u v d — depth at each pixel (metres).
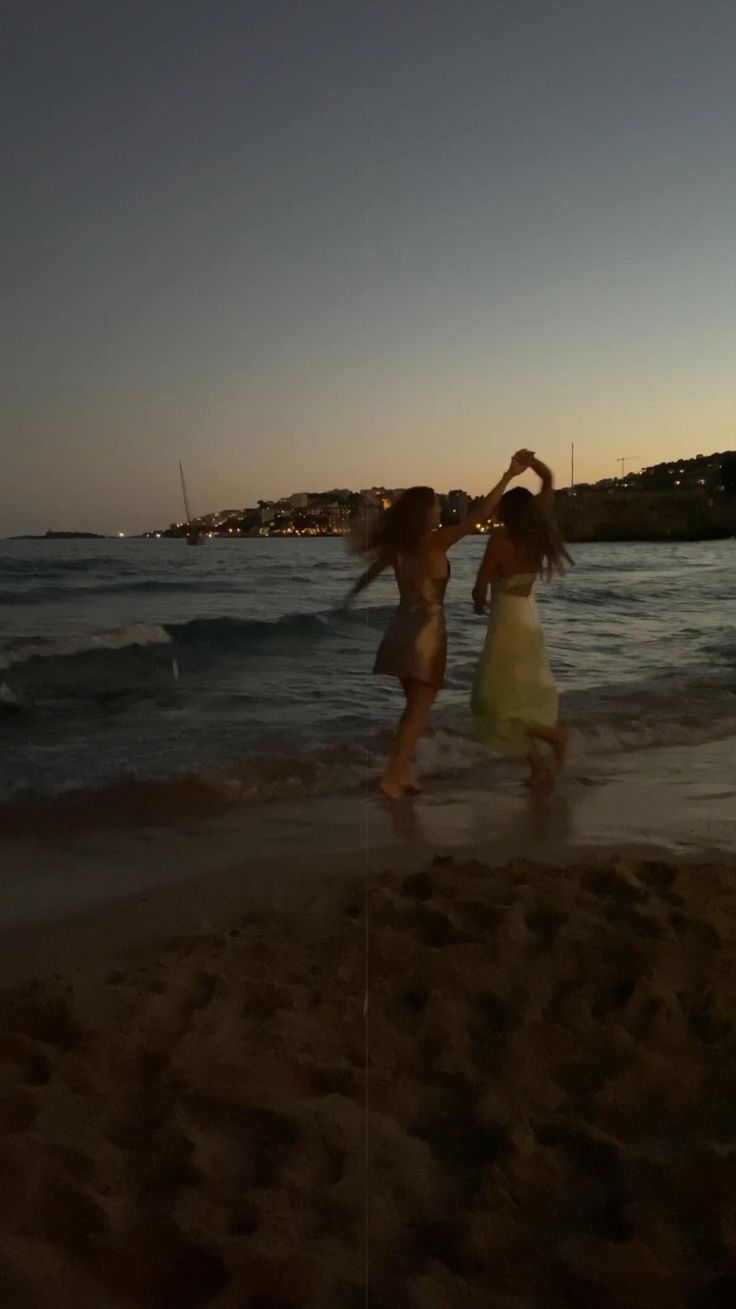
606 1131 2.40
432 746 7.13
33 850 4.92
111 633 12.50
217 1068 2.61
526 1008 2.94
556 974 3.16
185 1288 1.92
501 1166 2.18
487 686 6.14
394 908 3.72
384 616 15.92
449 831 5.24
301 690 9.73
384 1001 3.04
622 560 40.53
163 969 3.27
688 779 6.34
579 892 3.80
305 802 5.81
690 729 7.77
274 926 3.69
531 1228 2.04
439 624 5.92
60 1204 2.07
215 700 9.16
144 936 3.79
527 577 6.11
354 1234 2.02
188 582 23.98
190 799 5.82
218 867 4.66
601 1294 1.86
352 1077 2.58
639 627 15.10
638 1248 1.93
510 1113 2.45
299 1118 2.37
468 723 7.87
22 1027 2.89
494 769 6.62
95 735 7.58
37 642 11.79
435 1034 2.83
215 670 11.05
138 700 9.16
